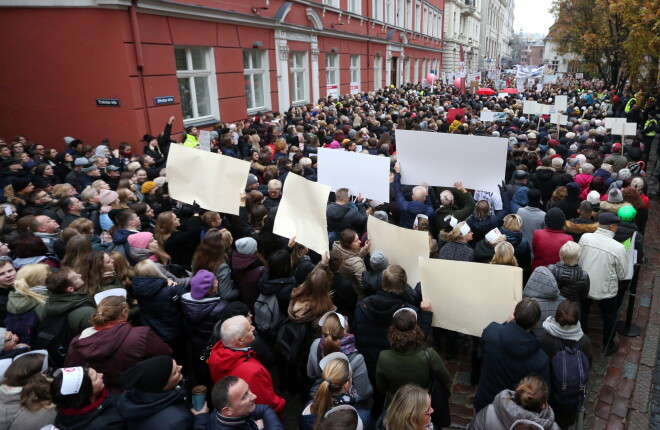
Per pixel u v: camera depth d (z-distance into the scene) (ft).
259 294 12.04
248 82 42.50
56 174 22.72
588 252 13.28
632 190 17.21
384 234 12.28
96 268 10.69
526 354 8.86
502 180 16.98
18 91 30.76
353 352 9.18
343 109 44.78
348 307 12.26
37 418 7.20
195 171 14.28
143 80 29.19
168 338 10.82
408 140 17.33
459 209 17.54
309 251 15.03
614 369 13.47
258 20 40.88
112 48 27.86
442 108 45.88
